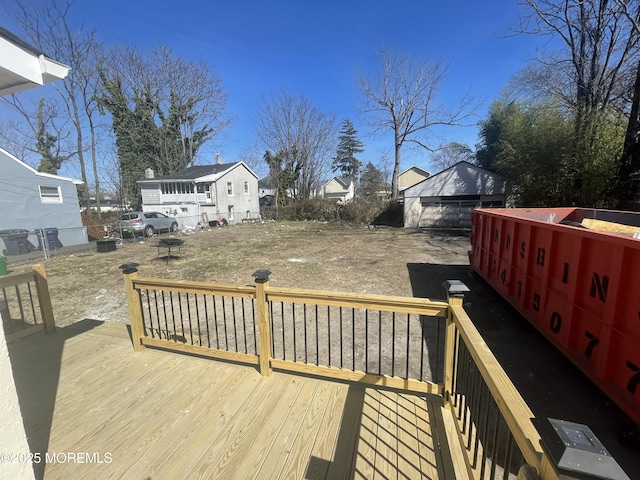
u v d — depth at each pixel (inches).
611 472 24.8
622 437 93.2
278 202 1029.2
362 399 94.9
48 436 81.4
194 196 882.1
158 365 116.3
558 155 482.9
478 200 666.8
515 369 130.0
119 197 1109.1
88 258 414.3
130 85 986.1
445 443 77.6
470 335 64.6
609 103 466.9
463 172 665.6
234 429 83.4
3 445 49.6
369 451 75.2
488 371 49.1
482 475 54.1
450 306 85.7
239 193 974.4
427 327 174.7
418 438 79.3
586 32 461.1
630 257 84.9
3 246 451.2
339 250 431.8
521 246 159.6
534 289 144.7
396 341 158.2
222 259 379.2
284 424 84.9
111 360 120.4
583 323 106.5
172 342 122.9
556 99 498.3
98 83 911.7
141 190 957.2
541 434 30.1
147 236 616.7
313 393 98.4
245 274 305.4
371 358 141.7
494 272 203.5
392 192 969.5
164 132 1063.0
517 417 37.7
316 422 85.6
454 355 86.1
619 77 448.8
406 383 97.0
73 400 96.4
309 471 69.8
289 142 1012.5
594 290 100.7
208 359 119.6
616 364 89.7
